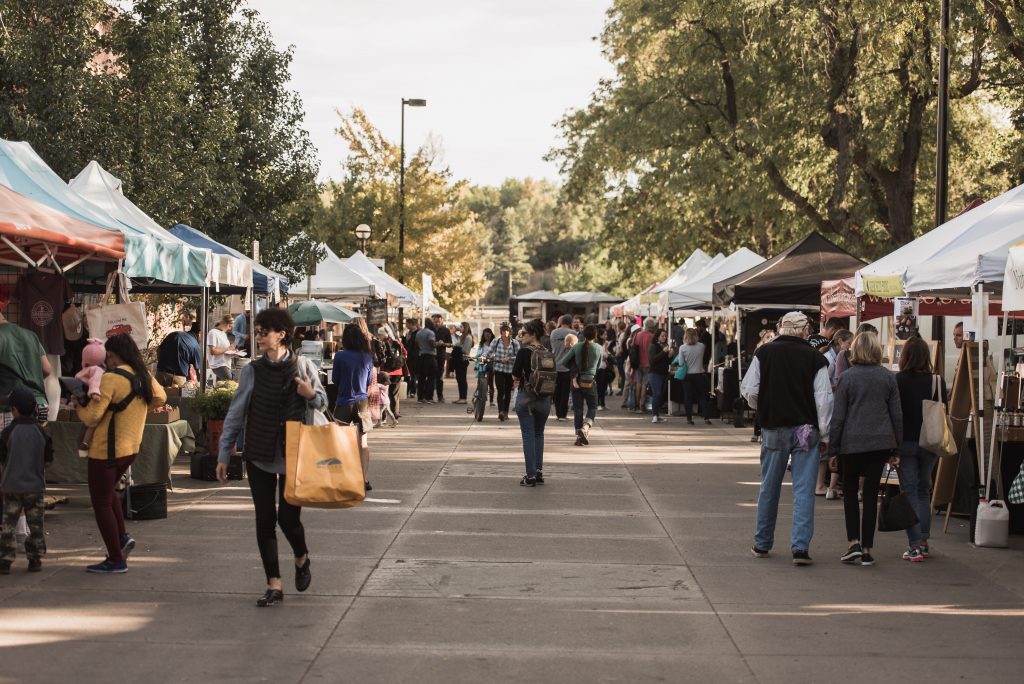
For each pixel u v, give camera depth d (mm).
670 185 32250
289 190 27062
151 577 7660
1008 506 9820
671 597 7320
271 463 6793
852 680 5570
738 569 8250
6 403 8086
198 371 14844
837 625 6652
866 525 8469
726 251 39656
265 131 26125
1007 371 10766
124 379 7723
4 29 18891
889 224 29250
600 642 6219
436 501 11273
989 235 10422
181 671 5574
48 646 5973
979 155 29047
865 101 26641
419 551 8719
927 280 10500
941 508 11180
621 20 33062
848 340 12352
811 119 29203
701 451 16438
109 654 5844
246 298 14789
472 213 51219
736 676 5617
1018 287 8492
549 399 12578
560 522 10148
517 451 16094
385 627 6465
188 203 22438
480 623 6590
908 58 25656
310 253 26719
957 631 6535
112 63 22391
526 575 7918
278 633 6301
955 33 21859
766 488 8695
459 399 28266
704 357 21859
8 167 10875
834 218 28406
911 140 27594
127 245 10805
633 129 32750
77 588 7305
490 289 150500
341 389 11914
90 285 11945
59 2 19625
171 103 21906
